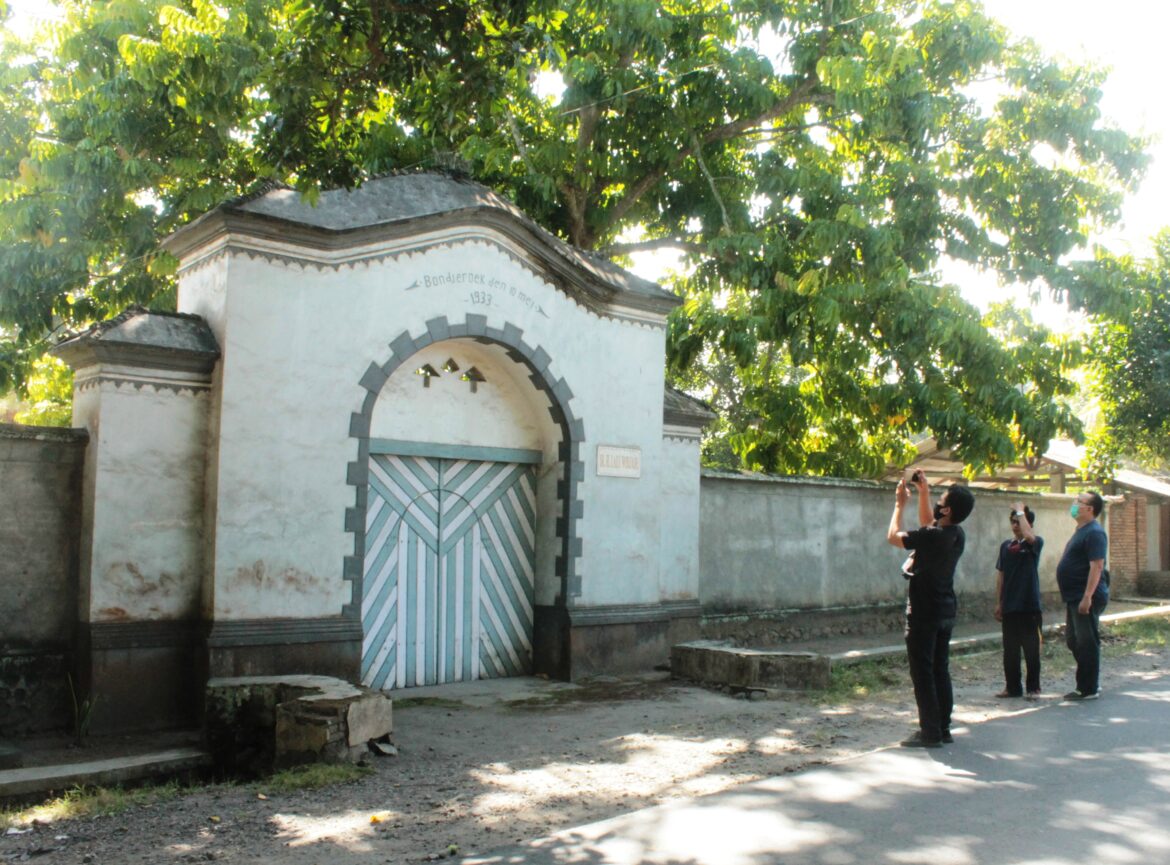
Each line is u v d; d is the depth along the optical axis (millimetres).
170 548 9055
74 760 7777
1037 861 5137
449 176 11031
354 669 9664
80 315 14523
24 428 8711
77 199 13172
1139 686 10906
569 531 11453
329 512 9633
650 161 15125
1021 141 15805
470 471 11375
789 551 15062
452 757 7684
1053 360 16172
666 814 6023
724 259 14938
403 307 10180
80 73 13375
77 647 8812
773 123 16625
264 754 7734
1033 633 10164
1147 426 21734
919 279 15719
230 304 9164
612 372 12016
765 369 18016
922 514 7918
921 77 14477
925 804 6156
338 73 8930
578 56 14164
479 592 11367
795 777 6855
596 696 10367
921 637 7777
